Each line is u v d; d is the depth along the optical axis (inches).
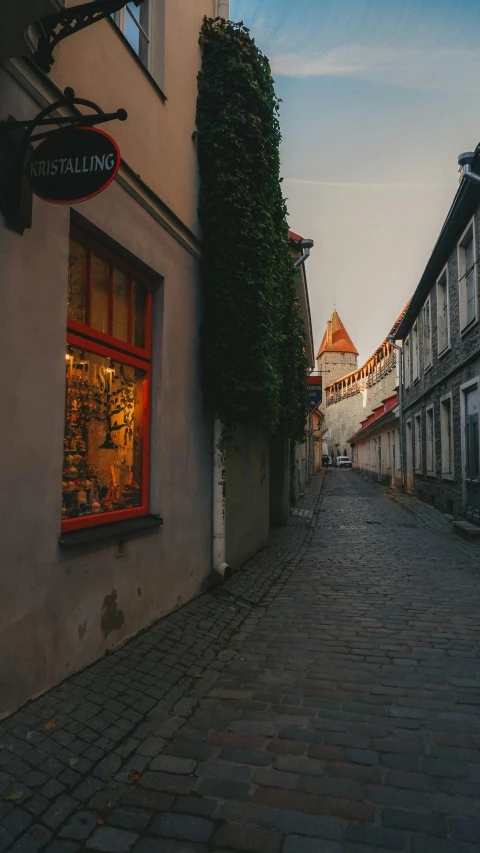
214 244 269.9
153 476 221.1
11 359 132.5
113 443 195.8
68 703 141.8
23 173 130.1
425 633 219.6
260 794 115.3
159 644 193.3
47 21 133.1
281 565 351.6
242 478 342.6
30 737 124.4
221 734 140.4
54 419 148.9
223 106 273.3
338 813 109.2
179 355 243.9
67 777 116.6
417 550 407.2
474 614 245.0
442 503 642.2
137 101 204.4
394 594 279.9
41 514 143.3
